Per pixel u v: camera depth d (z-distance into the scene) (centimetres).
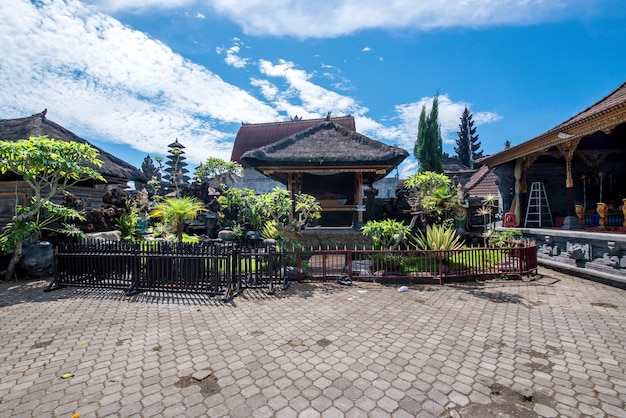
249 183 2997
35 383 358
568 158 1062
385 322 553
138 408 312
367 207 1425
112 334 500
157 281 750
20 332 507
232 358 417
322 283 848
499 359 414
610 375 373
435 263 866
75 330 516
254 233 1412
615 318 575
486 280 888
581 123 915
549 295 737
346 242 1195
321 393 337
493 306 650
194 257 737
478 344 461
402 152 1103
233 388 347
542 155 1327
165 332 508
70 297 716
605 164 1366
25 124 1205
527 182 1452
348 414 302
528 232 1215
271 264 777
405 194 1445
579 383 356
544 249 1133
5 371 385
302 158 1116
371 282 859
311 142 1236
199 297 712
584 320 565
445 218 1455
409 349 444
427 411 307
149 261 757
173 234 1181
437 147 2038
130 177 1409
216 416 300
